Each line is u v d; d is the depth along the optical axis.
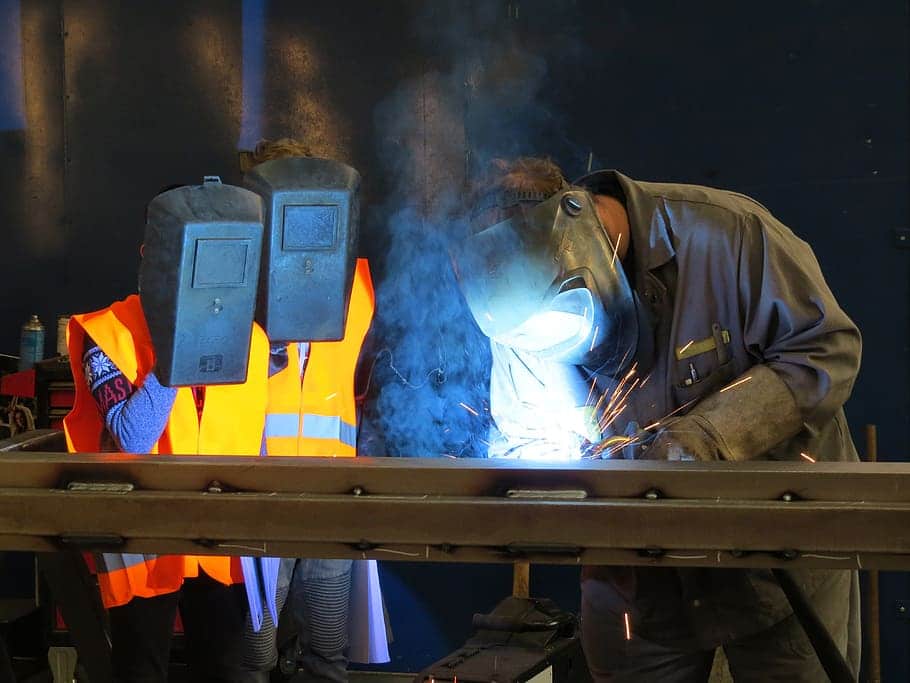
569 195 1.94
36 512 1.49
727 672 3.36
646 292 2.06
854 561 1.43
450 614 4.28
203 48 4.40
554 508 1.43
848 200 4.08
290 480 1.48
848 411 4.11
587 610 2.24
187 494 1.48
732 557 1.46
